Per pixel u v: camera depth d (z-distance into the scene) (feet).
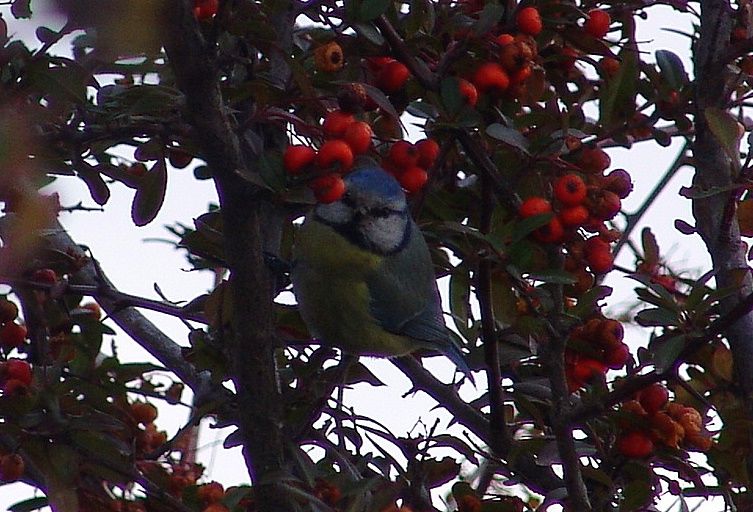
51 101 19.36
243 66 23.25
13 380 23.38
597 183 22.74
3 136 9.57
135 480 23.84
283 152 20.74
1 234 12.57
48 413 22.95
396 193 28.04
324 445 23.67
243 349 21.61
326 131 19.92
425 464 24.61
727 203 23.56
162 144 21.70
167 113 21.53
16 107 10.99
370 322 29.09
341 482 22.30
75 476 23.00
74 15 8.07
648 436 23.17
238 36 21.20
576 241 23.35
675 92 24.97
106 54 8.43
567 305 25.05
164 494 24.06
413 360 30.19
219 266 24.26
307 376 24.49
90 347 27.14
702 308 21.75
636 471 23.41
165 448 25.03
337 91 22.02
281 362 27.07
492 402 24.29
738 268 23.03
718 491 24.64
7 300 25.04
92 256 23.58
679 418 23.43
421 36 22.53
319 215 28.76
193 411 27.61
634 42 25.61
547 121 24.39
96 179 21.49
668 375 21.52
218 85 18.42
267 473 21.49
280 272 26.73
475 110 22.61
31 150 9.84
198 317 23.52
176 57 17.46
